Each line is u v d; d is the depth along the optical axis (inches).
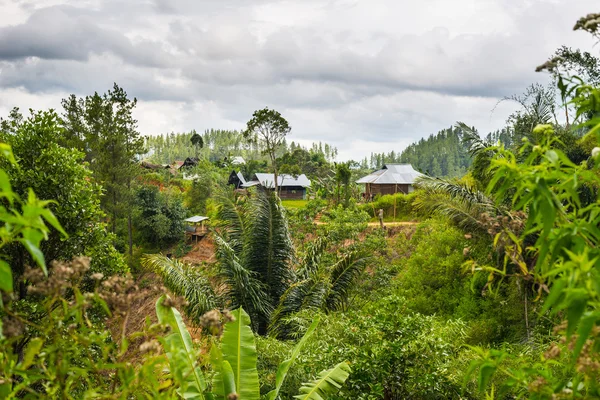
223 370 164.9
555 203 68.3
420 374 272.4
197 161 3634.4
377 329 295.3
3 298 67.7
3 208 57.1
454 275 502.3
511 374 82.9
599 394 70.9
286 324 517.7
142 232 1505.9
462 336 343.0
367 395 257.8
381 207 1359.5
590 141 363.9
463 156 6230.3
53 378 77.8
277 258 569.3
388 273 689.0
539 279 90.9
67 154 435.8
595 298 61.0
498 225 99.8
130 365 82.6
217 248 550.6
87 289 360.8
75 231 426.0
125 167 1355.8
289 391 285.0
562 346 85.8
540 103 444.1
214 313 91.7
